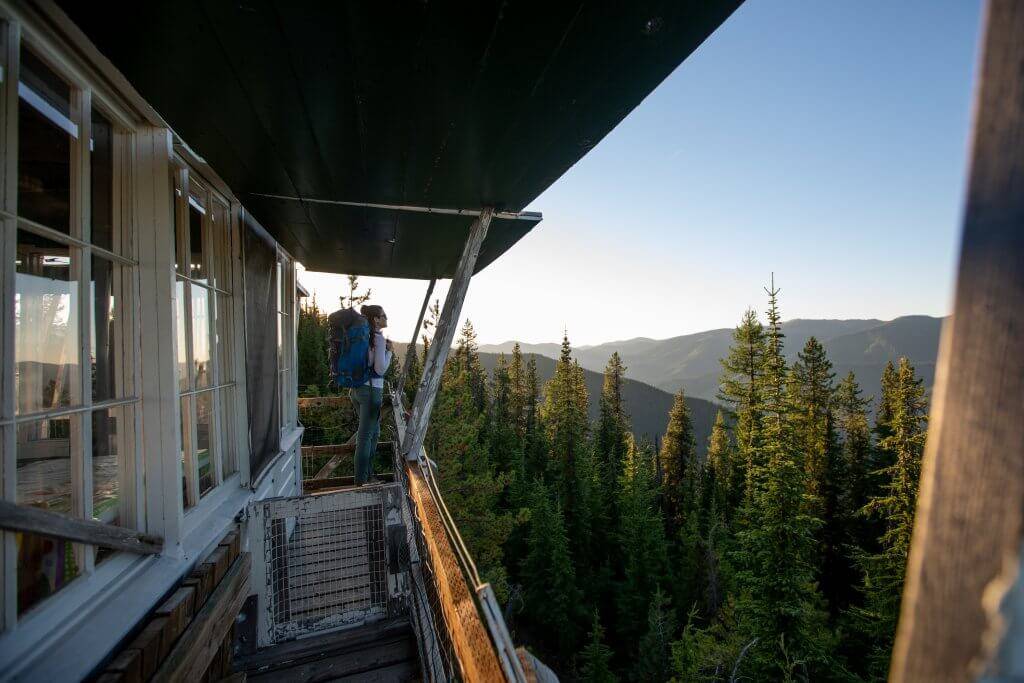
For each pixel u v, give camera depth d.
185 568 2.40
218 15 1.49
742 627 17.11
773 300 36.09
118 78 2.10
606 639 31.64
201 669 2.20
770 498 17.45
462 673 1.53
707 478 44.06
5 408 1.56
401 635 3.18
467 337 64.12
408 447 3.87
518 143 2.44
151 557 2.28
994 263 0.34
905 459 20.14
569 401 44.16
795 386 31.66
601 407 61.84
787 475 17.31
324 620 3.20
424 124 2.24
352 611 3.25
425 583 2.61
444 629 2.10
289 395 6.36
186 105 2.06
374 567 3.38
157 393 2.40
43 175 1.90
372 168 2.81
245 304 3.74
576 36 1.61
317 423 10.58
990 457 0.33
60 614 1.72
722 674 15.93
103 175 2.29
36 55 1.75
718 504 38.53
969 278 0.36
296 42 1.64
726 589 26.44
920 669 0.35
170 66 1.77
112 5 1.44
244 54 1.70
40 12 1.66
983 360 0.35
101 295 2.25
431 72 1.83
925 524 0.37
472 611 1.53
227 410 3.64
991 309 0.34
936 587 0.35
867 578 19.52
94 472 2.16
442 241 4.76
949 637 0.33
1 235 1.56
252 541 3.28
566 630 28.88
